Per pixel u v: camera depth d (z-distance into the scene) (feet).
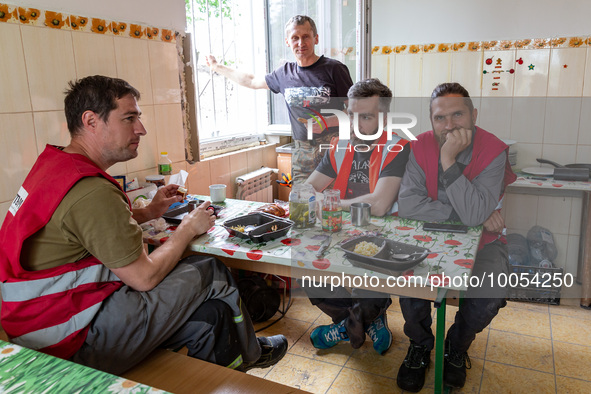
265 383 4.40
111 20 7.04
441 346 5.14
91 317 4.47
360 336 6.27
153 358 4.82
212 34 10.28
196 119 8.80
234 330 5.34
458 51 11.87
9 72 5.78
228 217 6.31
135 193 6.97
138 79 7.59
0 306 5.50
